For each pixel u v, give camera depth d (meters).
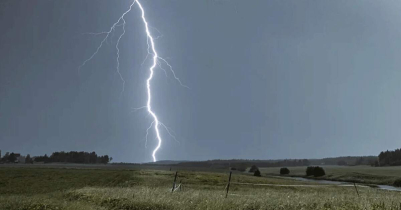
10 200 16.80
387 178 61.25
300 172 108.38
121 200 16.14
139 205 15.00
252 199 14.78
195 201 15.18
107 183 38.31
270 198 15.09
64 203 15.77
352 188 33.47
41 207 14.84
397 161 150.62
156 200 15.45
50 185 36.28
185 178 42.56
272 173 113.62
